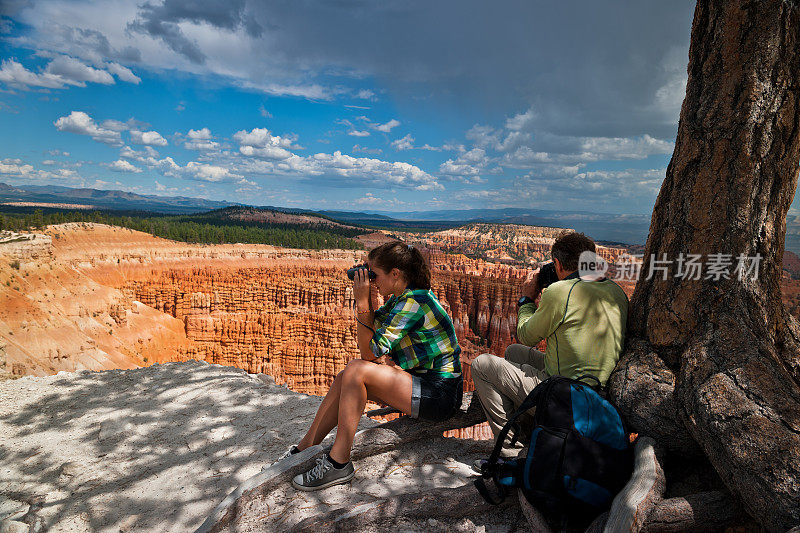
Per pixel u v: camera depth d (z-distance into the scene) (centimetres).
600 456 222
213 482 328
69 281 6019
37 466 356
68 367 4741
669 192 275
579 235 296
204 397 475
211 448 374
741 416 199
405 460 310
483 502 252
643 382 248
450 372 305
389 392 290
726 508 207
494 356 301
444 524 250
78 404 470
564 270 298
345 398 283
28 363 4444
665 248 269
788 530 172
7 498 318
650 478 213
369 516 246
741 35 239
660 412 236
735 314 236
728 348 226
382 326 291
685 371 234
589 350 271
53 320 5119
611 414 237
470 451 321
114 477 339
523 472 229
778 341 255
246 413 435
